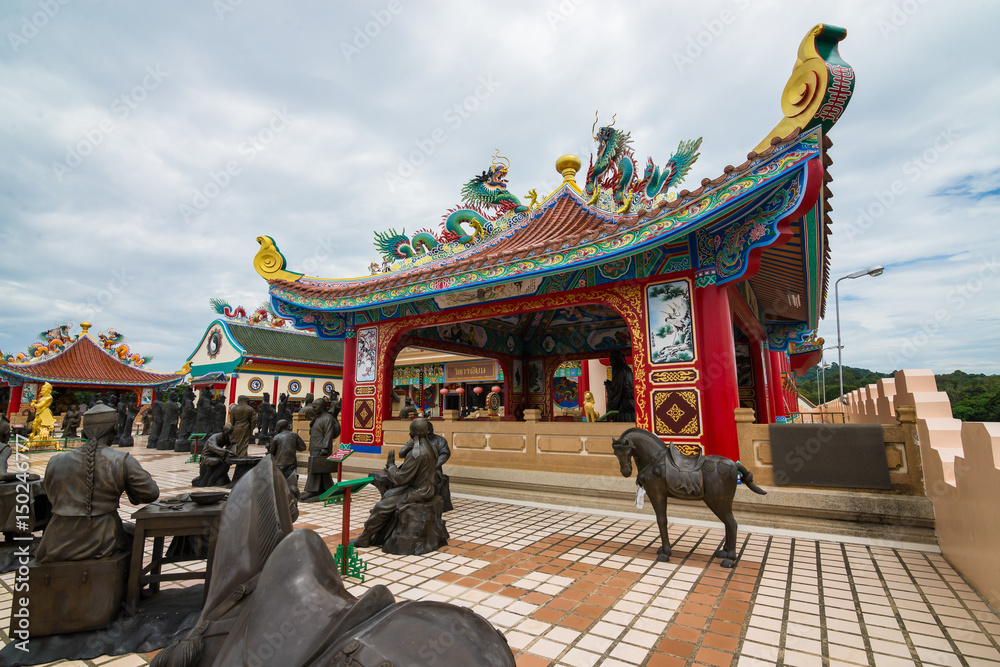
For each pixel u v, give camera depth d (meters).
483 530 8.31
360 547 7.28
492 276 10.48
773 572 6.09
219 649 2.15
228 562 2.53
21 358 32.22
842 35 7.06
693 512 8.80
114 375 35.03
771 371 16.84
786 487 8.17
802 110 7.12
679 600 5.21
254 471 2.91
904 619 4.68
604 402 24.08
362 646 1.59
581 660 3.98
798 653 4.06
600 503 9.80
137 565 4.56
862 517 7.54
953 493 6.14
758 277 12.55
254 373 33.81
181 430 25.27
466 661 1.57
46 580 4.20
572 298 11.14
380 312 14.61
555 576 5.98
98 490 4.47
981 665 3.83
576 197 12.76
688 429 9.39
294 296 14.16
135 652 4.12
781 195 7.95
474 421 12.05
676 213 8.36
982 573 5.09
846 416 18.38
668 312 9.91
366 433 14.53
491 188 13.59
